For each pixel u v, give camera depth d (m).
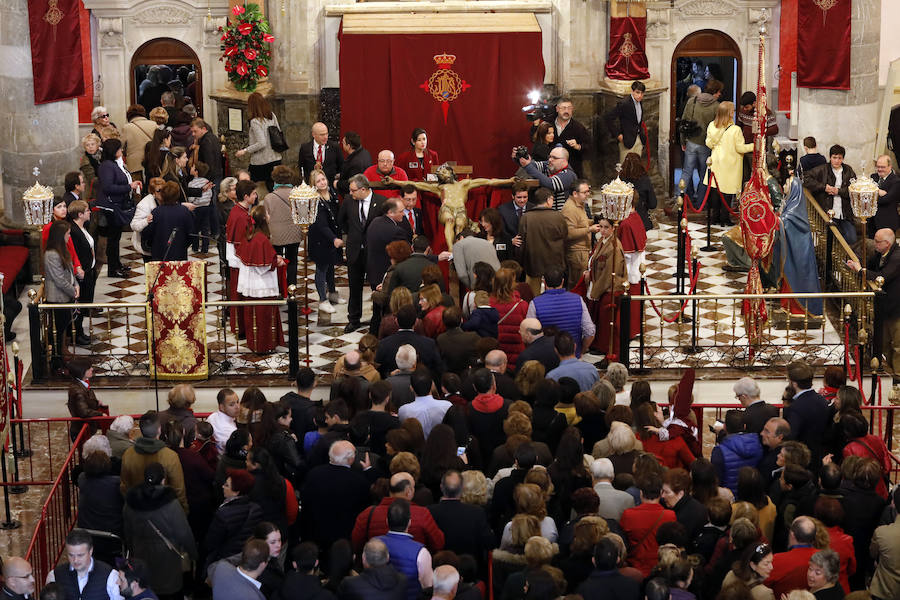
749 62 20.44
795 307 15.09
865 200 13.79
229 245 14.41
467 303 13.02
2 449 11.85
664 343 14.69
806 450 9.76
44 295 14.20
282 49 19.66
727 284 16.38
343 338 15.04
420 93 19.34
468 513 8.98
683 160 20.08
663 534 8.68
